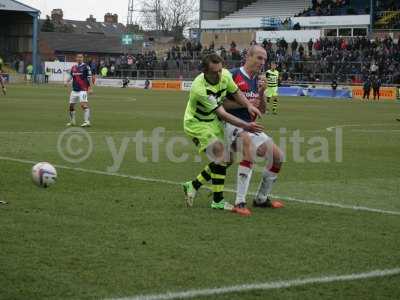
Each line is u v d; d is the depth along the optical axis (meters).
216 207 10.17
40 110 32.75
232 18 82.88
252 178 13.59
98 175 13.22
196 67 73.38
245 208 9.95
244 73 10.45
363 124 29.23
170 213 9.78
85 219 9.21
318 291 6.44
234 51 69.25
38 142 18.73
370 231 8.99
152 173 13.73
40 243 7.89
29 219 9.11
